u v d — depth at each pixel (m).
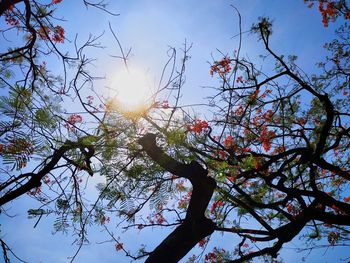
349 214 4.83
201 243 6.93
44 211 3.94
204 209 3.42
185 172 3.60
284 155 4.87
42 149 2.94
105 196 3.95
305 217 4.89
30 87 3.77
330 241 6.46
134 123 3.69
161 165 3.70
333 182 7.45
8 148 2.72
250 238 5.22
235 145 5.77
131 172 3.85
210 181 3.55
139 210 4.24
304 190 4.91
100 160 3.77
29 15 4.18
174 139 3.59
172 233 3.34
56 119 3.06
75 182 4.14
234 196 4.92
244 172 4.14
